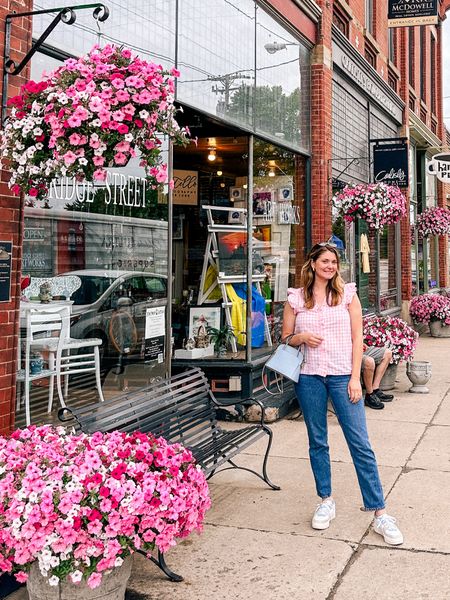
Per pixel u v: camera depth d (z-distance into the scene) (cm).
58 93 354
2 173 400
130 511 304
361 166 1299
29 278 473
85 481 307
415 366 923
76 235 523
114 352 571
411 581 374
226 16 774
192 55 701
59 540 296
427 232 1930
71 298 517
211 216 830
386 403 859
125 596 362
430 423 749
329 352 450
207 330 814
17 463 319
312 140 1027
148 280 616
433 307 1598
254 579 380
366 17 1388
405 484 539
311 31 1014
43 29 482
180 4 679
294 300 462
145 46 619
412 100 1875
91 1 534
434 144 2086
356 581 375
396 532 424
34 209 479
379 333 920
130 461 328
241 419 764
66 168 362
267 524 462
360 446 439
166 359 643
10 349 407
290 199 970
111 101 354
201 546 426
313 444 462
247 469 546
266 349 862
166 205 639
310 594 361
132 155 368
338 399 445
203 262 843
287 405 805
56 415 497
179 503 325
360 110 1306
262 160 876
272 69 895
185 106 691
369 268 1376
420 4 1434
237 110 798
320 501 507
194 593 365
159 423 471
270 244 895
